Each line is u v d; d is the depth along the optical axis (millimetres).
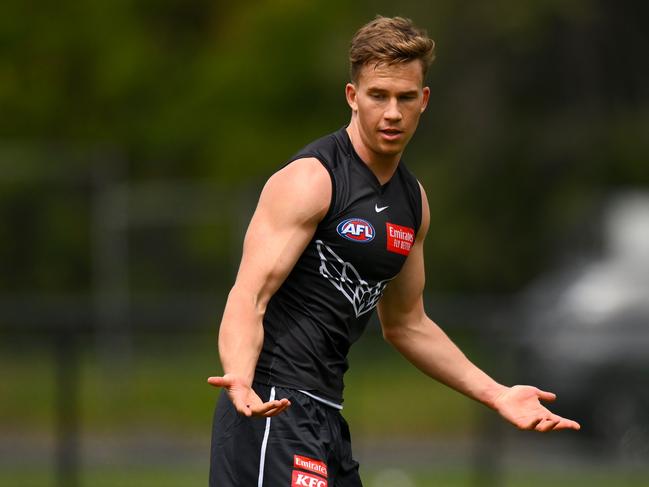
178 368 36750
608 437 33906
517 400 16438
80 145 82375
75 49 85812
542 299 39156
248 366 14586
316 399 15656
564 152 65875
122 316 32531
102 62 85000
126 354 36250
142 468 33375
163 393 36281
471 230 66500
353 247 15398
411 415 32688
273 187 15336
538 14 63250
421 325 17156
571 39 65812
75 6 86438
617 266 39062
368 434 32344
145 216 56125
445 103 66312
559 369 29688
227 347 14688
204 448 34688
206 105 79312
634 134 65500
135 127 82812
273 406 13945
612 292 37500
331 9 76188
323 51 70688
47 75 85812
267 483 15320
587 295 37719
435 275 67125
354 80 15266
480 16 63906
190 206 56062
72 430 28312
